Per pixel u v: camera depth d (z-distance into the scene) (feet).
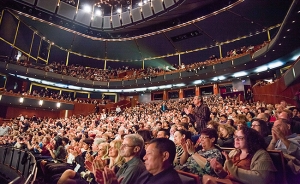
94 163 5.11
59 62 59.82
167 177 3.86
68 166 8.87
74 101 51.70
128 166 5.20
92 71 63.05
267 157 4.56
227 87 48.42
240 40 48.65
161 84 53.62
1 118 39.14
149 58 64.13
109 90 60.95
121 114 43.73
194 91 53.72
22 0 44.52
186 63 58.29
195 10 47.47
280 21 41.37
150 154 4.07
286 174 4.73
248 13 41.37
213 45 53.11
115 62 66.90
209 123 9.14
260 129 7.13
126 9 55.16
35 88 52.37
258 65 38.78
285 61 35.29
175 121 13.17
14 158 14.44
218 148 6.09
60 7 50.29
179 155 6.83
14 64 44.70
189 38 53.36
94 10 56.03
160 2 48.73
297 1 18.92
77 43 59.77
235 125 9.83
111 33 60.13
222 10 42.57
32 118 41.60
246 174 4.39
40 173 9.00
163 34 54.34
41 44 54.44
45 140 13.85
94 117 42.75
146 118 28.89
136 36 56.95
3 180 15.07
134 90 59.72
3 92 41.01
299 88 24.66
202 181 4.26
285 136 5.82
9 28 44.32
